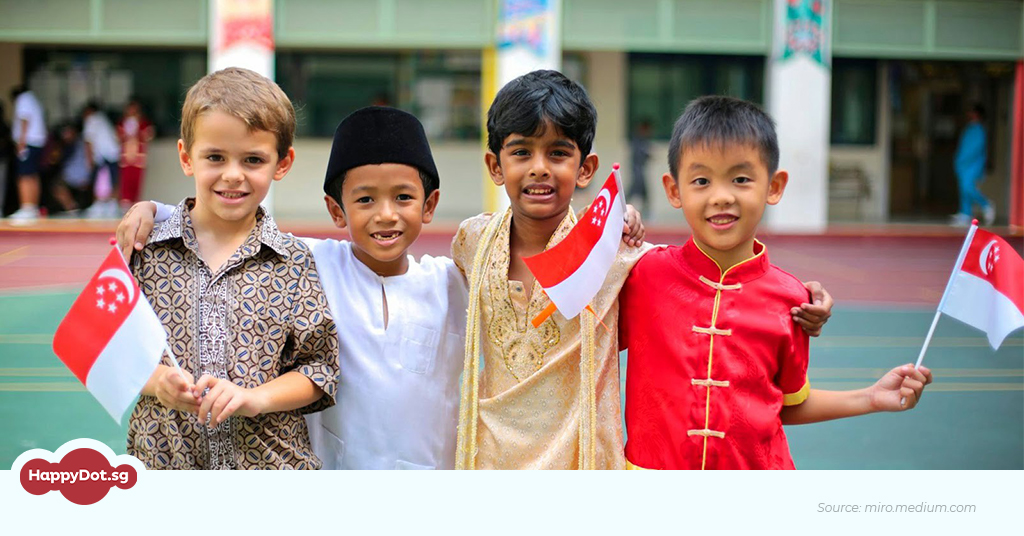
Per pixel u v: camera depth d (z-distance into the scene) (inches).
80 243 530.9
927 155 842.8
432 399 113.4
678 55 767.1
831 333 340.5
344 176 108.7
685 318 107.9
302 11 597.3
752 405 106.6
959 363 300.2
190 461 103.6
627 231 112.9
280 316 104.5
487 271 110.9
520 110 105.0
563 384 109.1
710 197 104.0
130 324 94.7
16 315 341.7
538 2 592.4
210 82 103.3
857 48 638.5
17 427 216.8
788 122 634.8
